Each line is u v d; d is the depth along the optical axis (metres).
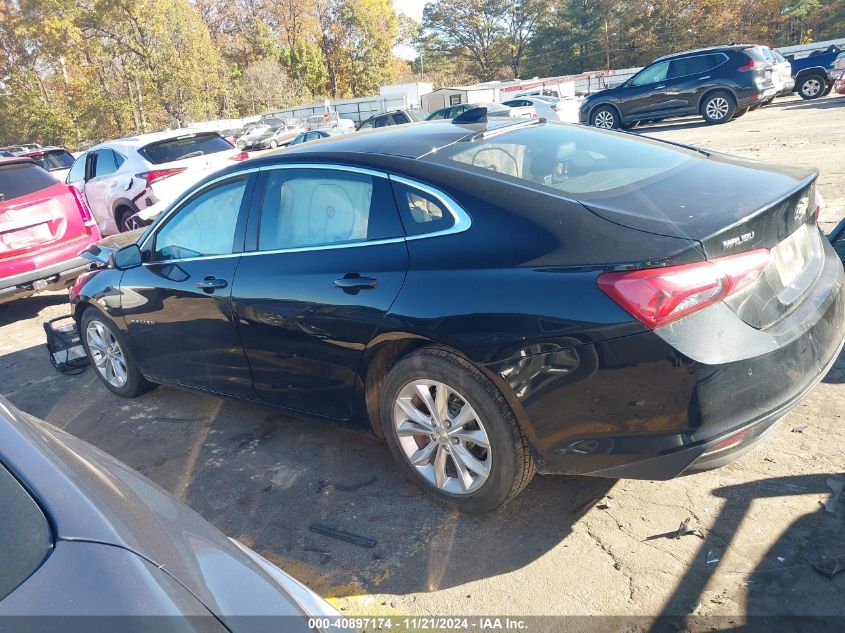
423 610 2.41
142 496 1.58
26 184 7.09
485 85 45.16
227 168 3.69
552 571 2.51
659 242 2.32
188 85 52.75
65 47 50.03
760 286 2.48
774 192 2.63
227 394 3.83
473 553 2.67
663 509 2.76
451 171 2.85
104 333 4.62
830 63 20.34
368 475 3.32
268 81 61.28
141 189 9.55
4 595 1.15
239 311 3.43
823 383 3.57
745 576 2.35
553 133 3.41
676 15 63.94
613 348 2.31
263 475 3.46
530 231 2.55
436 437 2.85
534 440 2.54
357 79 76.50
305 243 3.22
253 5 72.69
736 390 2.32
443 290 2.63
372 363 2.99
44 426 1.80
